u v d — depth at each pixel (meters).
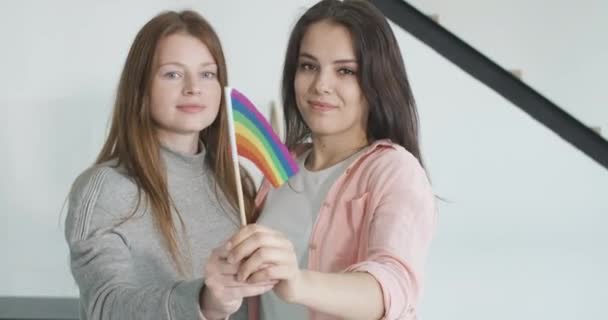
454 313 2.80
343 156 1.17
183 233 1.19
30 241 2.50
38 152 2.48
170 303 0.86
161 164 1.21
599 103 2.79
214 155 1.32
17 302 2.41
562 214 2.79
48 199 2.50
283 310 1.13
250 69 2.55
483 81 2.80
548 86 2.78
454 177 2.76
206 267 0.75
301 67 1.14
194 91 1.20
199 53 1.22
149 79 1.20
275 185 0.92
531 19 2.74
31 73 2.47
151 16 2.49
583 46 2.76
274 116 1.28
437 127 2.74
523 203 2.78
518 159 2.76
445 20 2.73
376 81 1.12
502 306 2.80
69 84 2.48
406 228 0.96
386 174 1.05
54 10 2.46
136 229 1.12
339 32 1.11
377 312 0.83
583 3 2.73
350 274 0.85
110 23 2.48
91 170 1.16
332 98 1.11
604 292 2.80
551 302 2.81
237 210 1.29
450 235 2.78
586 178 2.78
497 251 2.79
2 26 2.45
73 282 2.52
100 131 2.49
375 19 1.13
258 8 2.53
